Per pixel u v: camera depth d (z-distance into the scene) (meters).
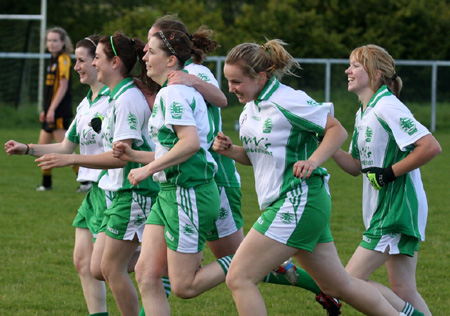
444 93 41.50
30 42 51.00
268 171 7.73
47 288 11.30
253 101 7.85
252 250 7.56
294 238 7.52
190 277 8.02
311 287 8.80
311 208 7.52
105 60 8.78
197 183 7.98
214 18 51.38
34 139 32.94
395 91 8.81
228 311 10.37
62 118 19.66
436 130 41.16
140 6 59.00
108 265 8.67
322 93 40.38
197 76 8.47
